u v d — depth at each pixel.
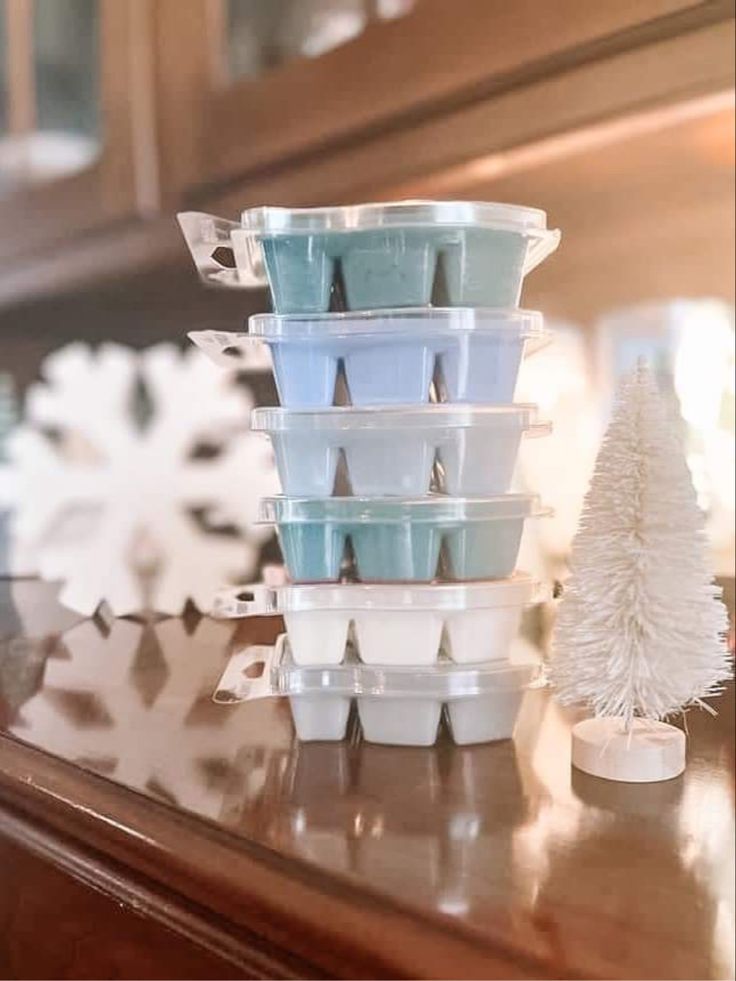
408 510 0.52
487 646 0.53
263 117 1.17
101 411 1.16
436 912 0.35
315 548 0.54
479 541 0.53
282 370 0.53
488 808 0.44
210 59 1.23
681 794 0.45
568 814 0.43
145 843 0.43
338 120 1.09
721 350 1.09
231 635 0.82
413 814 0.43
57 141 1.47
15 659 0.74
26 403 1.78
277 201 1.19
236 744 0.53
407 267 0.51
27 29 1.50
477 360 0.52
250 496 1.12
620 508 0.49
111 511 1.15
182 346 1.66
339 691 0.52
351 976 0.35
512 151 1.00
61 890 0.48
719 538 0.91
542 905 0.35
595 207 1.20
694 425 1.01
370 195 1.14
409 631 0.52
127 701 0.62
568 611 0.50
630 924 0.34
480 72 0.96
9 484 1.22
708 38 0.83
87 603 0.90
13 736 0.55
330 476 0.53
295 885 0.37
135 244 1.39
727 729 0.53
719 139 0.98
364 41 1.06
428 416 0.51
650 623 0.48
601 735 0.49
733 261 1.12
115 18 1.32
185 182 1.28
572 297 1.24
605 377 1.21
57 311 1.77
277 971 0.37
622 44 0.88
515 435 0.53
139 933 0.43
